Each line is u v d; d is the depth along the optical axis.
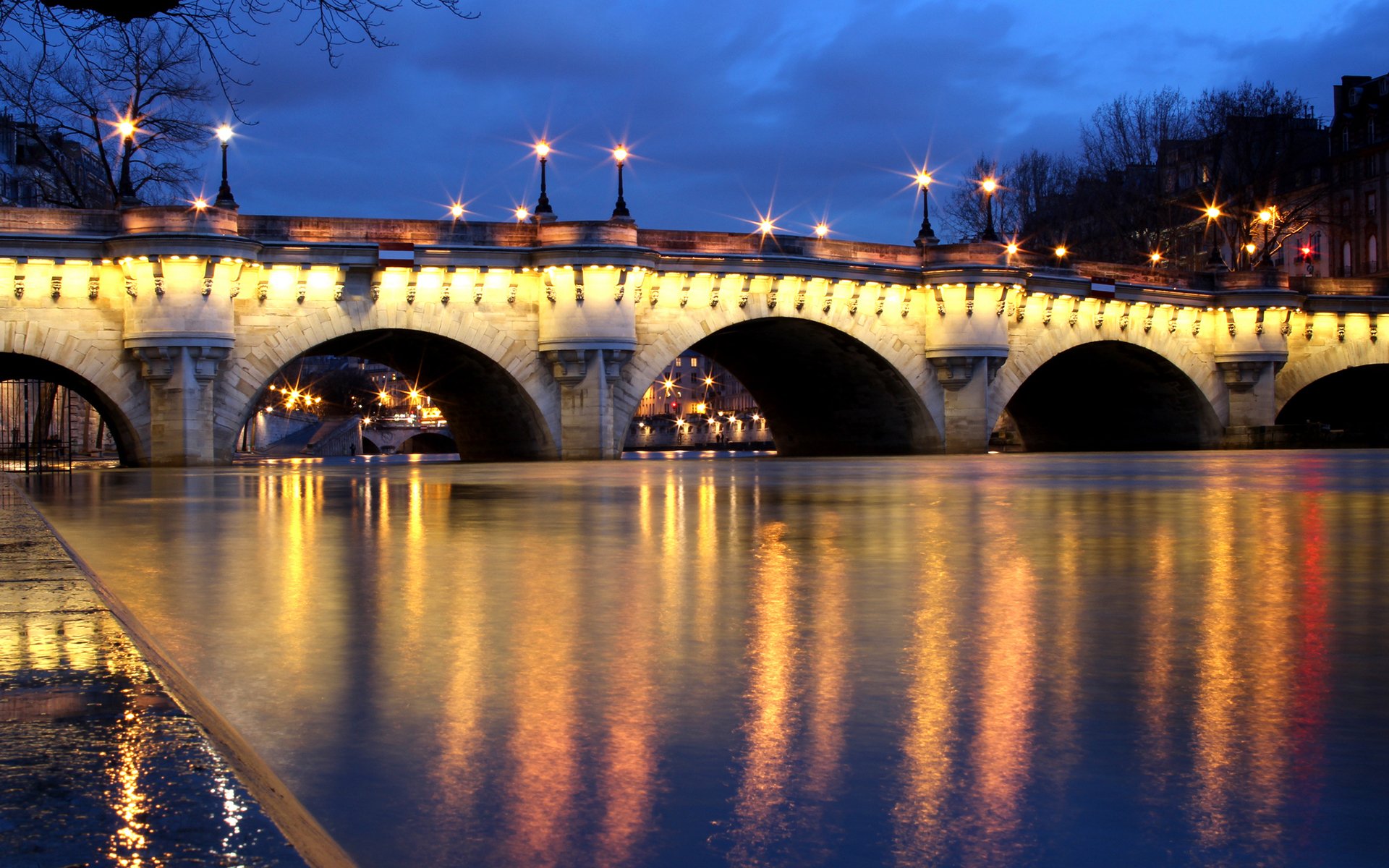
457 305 60.06
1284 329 84.50
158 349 53.41
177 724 3.71
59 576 8.05
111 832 2.71
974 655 8.23
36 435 64.31
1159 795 4.96
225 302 54.41
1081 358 85.06
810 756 5.62
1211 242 111.12
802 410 84.69
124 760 3.29
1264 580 12.10
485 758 5.61
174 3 17.84
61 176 70.50
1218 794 4.96
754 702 6.81
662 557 14.60
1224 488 29.31
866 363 72.88
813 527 18.83
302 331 56.97
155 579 12.63
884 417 76.88
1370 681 7.27
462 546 16.09
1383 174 124.94
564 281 61.00
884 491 29.19
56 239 52.75
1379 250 125.62
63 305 53.53
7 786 3.04
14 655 4.97
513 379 61.31
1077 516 20.56
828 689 7.15
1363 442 89.56
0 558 9.53
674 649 8.50
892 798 4.95
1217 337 84.81
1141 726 6.19
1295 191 128.38
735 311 65.75
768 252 66.25
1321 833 4.46
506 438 68.94
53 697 4.10
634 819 4.68
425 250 58.56
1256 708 6.58
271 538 17.47
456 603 10.80
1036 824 4.59
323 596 11.30
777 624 9.59
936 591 11.42
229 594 11.48
